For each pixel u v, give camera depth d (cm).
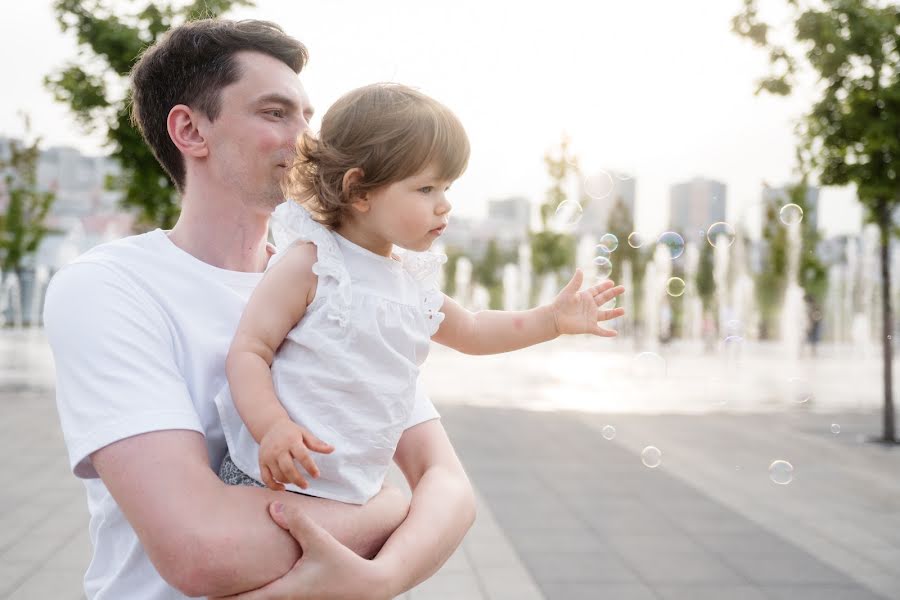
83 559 436
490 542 481
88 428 111
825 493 618
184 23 139
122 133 1035
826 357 2298
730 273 2853
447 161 118
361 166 117
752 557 461
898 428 947
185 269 132
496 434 851
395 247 133
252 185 135
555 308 145
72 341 117
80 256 130
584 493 605
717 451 786
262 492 111
